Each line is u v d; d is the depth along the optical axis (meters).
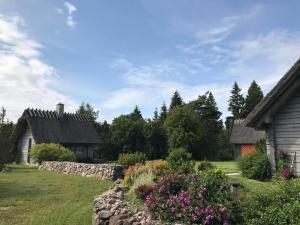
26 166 33.94
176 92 84.94
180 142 55.69
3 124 31.41
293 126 12.88
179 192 9.55
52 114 43.59
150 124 59.62
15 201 14.03
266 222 7.44
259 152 14.12
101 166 22.80
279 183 8.80
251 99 81.69
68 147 42.38
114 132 55.25
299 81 12.38
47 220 11.09
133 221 9.28
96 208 10.80
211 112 77.19
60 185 18.69
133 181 13.96
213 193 9.02
